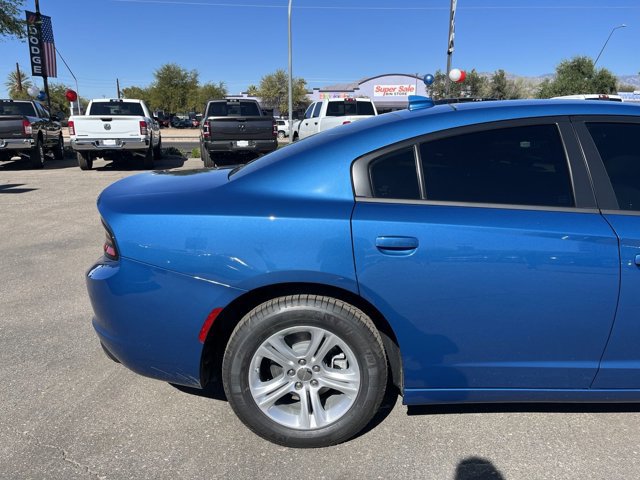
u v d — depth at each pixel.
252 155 14.27
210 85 71.00
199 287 2.40
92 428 2.70
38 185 10.91
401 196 2.45
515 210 2.41
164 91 69.75
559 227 2.37
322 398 2.65
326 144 2.59
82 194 9.72
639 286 2.36
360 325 2.40
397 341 2.43
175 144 26.94
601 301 2.37
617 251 2.35
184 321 2.44
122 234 2.48
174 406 2.91
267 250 2.36
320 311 2.39
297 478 2.35
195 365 2.50
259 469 2.41
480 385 2.52
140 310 2.47
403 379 2.51
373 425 2.74
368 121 2.79
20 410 2.84
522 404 2.93
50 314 4.14
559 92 43.72
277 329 2.43
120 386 3.10
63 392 3.02
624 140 2.57
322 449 2.55
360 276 2.35
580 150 2.52
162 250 2.42
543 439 2.63
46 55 20.08
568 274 2.35
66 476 2.35
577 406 2.92
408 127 2.55
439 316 2.39
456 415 2.83
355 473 2.39
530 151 2.52
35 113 15.67
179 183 2.85
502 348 2.44
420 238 2.33
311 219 2.36
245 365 2.46
